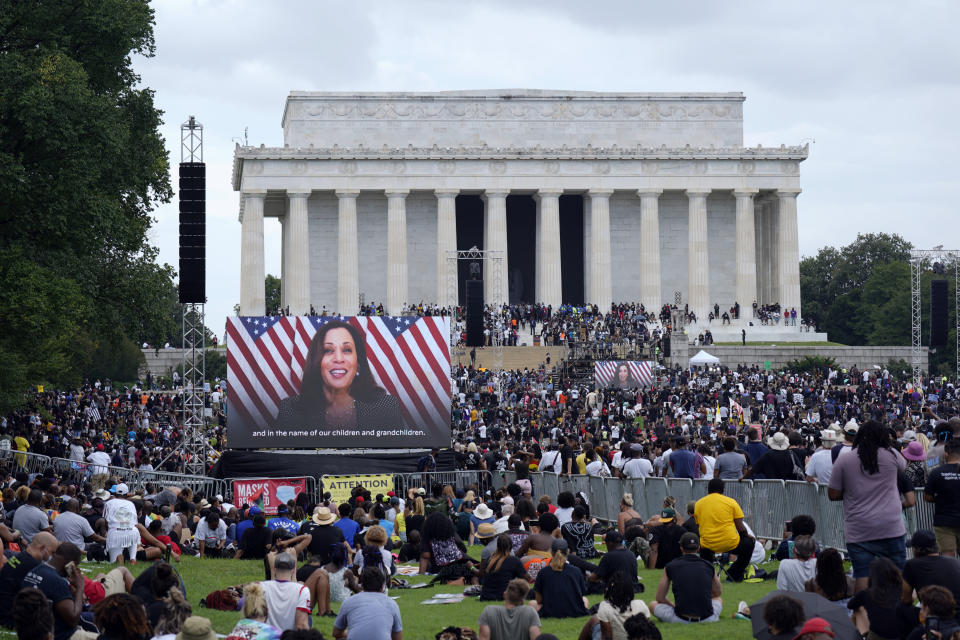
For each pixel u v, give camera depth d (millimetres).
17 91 65812
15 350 68125
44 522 34625
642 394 107688
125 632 20391
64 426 83000
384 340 68375
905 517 33625
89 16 72062
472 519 45094
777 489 38281
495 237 154375
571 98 162750
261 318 67875
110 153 70125
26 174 66875
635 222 163000
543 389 115188
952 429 34969
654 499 45219
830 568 23562
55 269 71375
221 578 36969
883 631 22500
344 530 36844
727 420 97688
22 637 19703
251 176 152250
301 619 24875
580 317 145125
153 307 82688
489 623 23672
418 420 68438
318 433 67875
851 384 122938
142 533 37938
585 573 31172
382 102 161250
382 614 23531
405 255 154375
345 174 153500
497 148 154875
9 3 68750
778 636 20203
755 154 157500
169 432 86562
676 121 164000
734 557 34688
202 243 72562
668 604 28016
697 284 157250
